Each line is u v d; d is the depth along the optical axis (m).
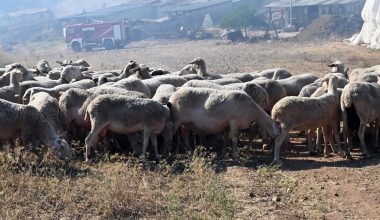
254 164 12.72
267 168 12.02
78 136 13.97
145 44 68.81
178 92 13.48
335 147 13.56
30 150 11.88
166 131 13.32
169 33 74.44
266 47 53.84
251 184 11.13
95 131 12.41
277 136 12.75
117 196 10.00
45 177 11.06
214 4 80.94
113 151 13.77
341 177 11.41
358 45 47.69
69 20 90.06
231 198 10.17
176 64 45.19
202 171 11.60
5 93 15.56
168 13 81.56
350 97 12.84
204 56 49.72
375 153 13.49
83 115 13.48
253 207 9.95
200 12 80.06
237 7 78.69
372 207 9.76
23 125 12.02
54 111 13.38
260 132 14.35
